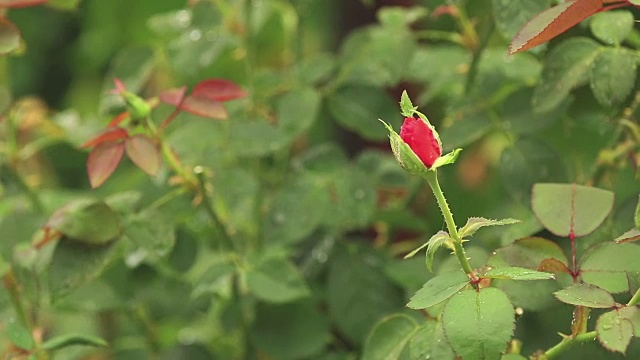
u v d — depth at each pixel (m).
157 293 1.04
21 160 1.03
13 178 1.02
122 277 1.01
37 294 0.90
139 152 0.87
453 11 0.98
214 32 1.04
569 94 0.91
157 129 0.91
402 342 0.83
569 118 0.94
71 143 1.04
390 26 1.03
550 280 0.82
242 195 0.96
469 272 0.75
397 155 0.74
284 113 1.00
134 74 1.03
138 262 0.96
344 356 0.99
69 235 0.87
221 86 0.90
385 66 1.01
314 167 1.00
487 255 0.83
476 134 0.94
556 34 0.77
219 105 0.89
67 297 0.99
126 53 1.04
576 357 0.92
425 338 0.80
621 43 0.90
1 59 1.01
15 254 0.91
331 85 1.03
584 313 0.77
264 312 0.99
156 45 1.04
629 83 0.84
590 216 0.79
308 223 0.97
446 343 0.77
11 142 1.01
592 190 0.80
